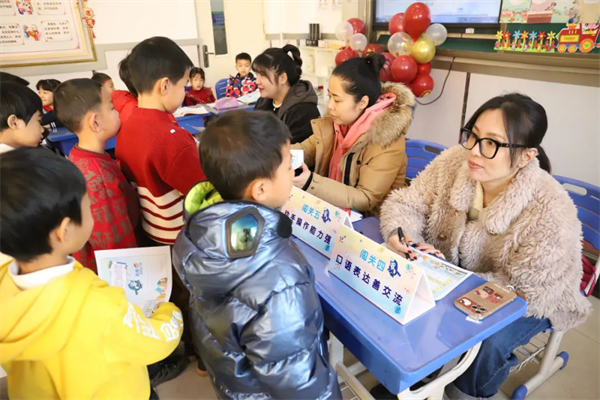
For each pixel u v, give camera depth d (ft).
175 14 15.57
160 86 4.32
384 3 12.33
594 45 7.29
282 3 17.71
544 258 3.47
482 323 2.81
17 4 12.86
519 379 5.08
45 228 2.28
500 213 3.74
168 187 4.54
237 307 2.38
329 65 15.55
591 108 7.73
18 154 2.30
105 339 2.50
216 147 2.53
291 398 2.47
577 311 3.81
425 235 4.65
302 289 2.43
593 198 4.47
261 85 7.00
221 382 2.82
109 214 4.50
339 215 3.56
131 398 2.85
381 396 4.58
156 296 3.56
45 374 2.55
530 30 8.42
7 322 2.20
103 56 14.66
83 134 4.44
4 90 4.72
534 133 3.51
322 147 5.79
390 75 10.68
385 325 2.81
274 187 2.68
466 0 9.91
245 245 2.29
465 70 10.26
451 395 4.34
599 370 5.25
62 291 2.30
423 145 6.55
